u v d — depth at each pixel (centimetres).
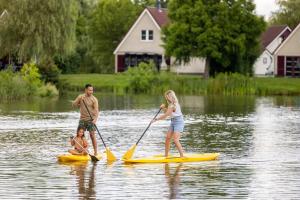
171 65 13588
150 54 13988
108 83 11656
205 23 11556
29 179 3198
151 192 2922
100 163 3662
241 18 11644
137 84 11125
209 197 2834
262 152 4106
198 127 5616
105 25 14738
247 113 7131
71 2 10362
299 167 3550
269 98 9950
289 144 4500
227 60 11706
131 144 4472
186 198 2812
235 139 4781
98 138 4803
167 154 3753
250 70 12006
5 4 10462
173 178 3234
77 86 11412
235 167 3544
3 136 4850
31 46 10206
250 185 3073
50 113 6875
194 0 11675
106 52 14838
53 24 10194
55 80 11219
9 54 10856
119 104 8431
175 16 11806
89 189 2980
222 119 6388
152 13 14025
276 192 2930
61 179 3200
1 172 3378
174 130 3719
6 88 8912
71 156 3728
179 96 10231
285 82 11631
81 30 15050
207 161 3744
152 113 7038
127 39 14162
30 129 5322
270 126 5744
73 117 6412
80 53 14512
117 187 3023
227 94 10825
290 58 13400
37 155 3934
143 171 3416
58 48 10319
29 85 9556
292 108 7938
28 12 10181
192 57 12019
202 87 10950
